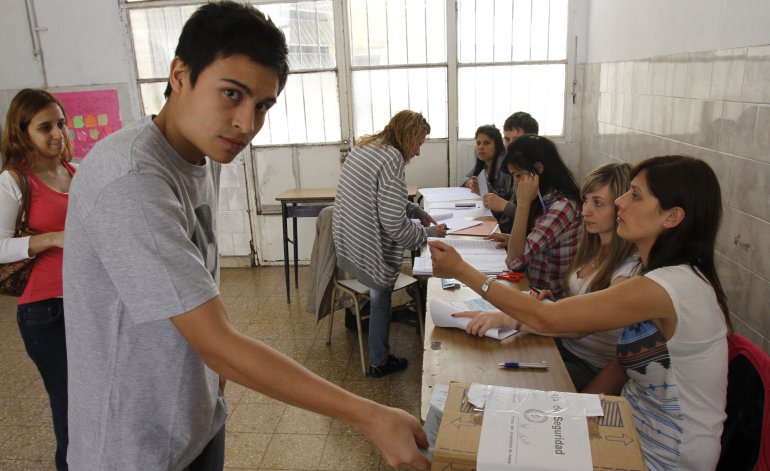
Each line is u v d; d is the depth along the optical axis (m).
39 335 1.85
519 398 0.90
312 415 2.58
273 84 0.82
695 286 1.22
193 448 0.97
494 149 3.56
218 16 0.77
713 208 1.26
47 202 1.87
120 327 0.84
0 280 1.79
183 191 0.90
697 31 2.30
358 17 4.31
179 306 0.75
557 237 2.17
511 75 4.32
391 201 2.58
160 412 0.89
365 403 0.78
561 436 0.80
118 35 4.39
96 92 4.51
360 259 2.70
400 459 0.77
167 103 0.89
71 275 0.84
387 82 4.44
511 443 0.79
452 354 1.54
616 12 3.41
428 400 1.33
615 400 0.89
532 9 4.18
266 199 4.69
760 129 1.84
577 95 4.24
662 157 1.33
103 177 0.77
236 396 2.76
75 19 4.38
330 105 4.51
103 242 0.76
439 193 3.82
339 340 3.35
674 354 1.23
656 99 2.76
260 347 0.77
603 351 1.72
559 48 4.23
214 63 0.77
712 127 2.18
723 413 1.24
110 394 0.86
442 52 4.34
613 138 3.49
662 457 1.26
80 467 0.90
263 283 4.41
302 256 4.79
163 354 0.87
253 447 2.36
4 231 1.82
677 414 1.24
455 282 2.06
